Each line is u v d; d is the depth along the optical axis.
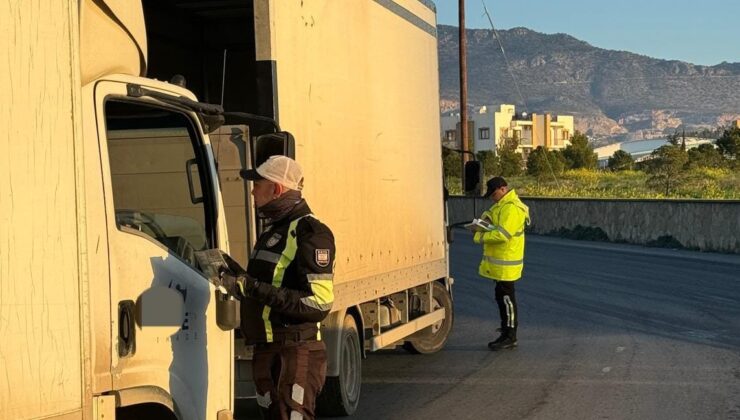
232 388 5.29
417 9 11.00
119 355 4.27
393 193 9.95
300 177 5.44
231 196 6.98
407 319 10.70
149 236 4.64
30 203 3.54
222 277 4.93
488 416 8.68
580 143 81.81
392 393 9.76
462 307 16.78
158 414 4.82
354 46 8.77
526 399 9.38
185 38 9.86
